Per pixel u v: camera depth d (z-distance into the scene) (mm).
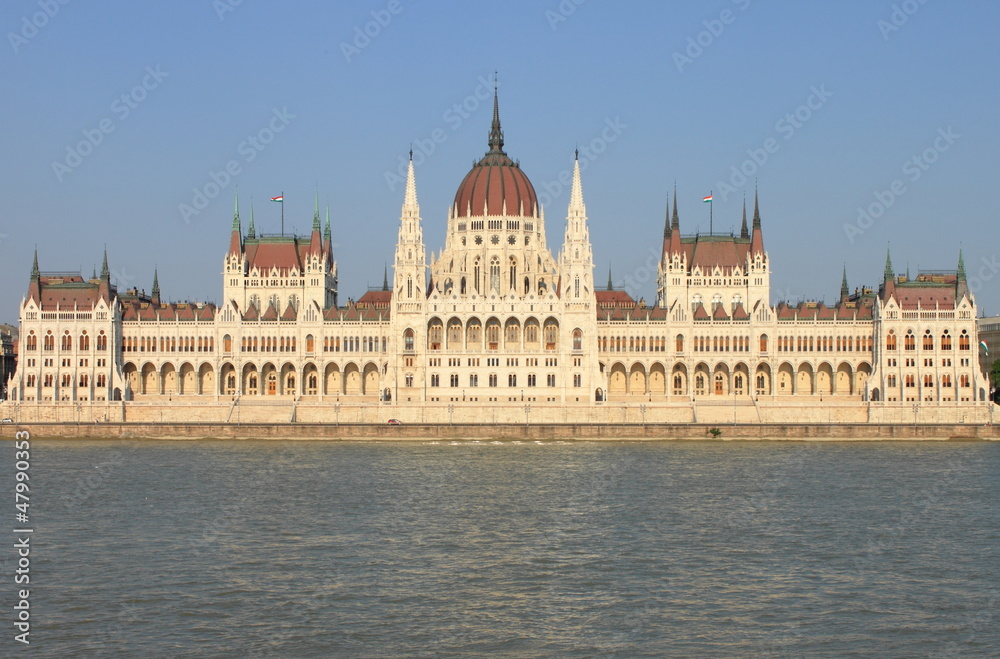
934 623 98000
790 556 120562
